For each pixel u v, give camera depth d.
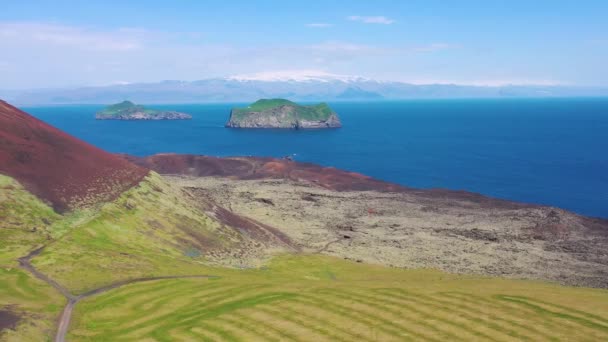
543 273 82.62
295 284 57.12
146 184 96.31
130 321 45.47
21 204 72.44
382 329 43.12
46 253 60.97
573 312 47.25
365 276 75.44
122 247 70.06
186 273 62.75
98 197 84.25
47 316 45.12
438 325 44.00
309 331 42.69
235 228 95.94
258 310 47.47
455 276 75.88
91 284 54.38
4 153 82.00
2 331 40.06
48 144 92.00
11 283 51.16
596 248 100.00
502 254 94.94
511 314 46.59
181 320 45.41
